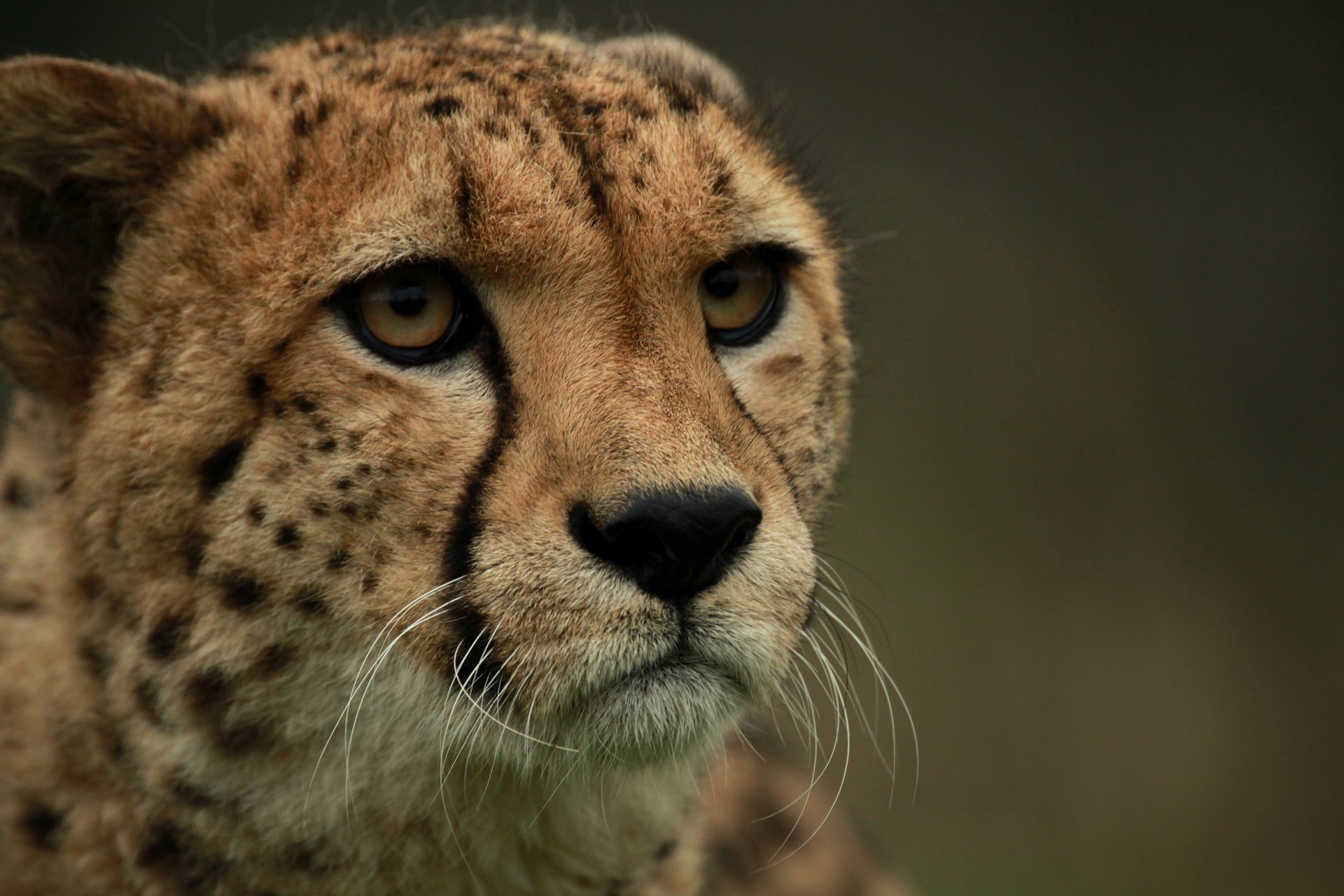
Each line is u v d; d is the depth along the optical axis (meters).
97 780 3.18
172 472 3.15
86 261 3.18
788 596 3.16
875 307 6.52
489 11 4.44
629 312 3.16
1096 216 6.74
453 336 3.16
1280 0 6.60
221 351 3.15
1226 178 6.62
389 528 3.15
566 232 3.15
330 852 3.17
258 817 3.17
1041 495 6.34
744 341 3.19
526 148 3.15
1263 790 5.77
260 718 3.16
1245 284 6.58
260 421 3.15
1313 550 6.21
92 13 5.91
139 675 3.16
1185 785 5.76
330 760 3.17
